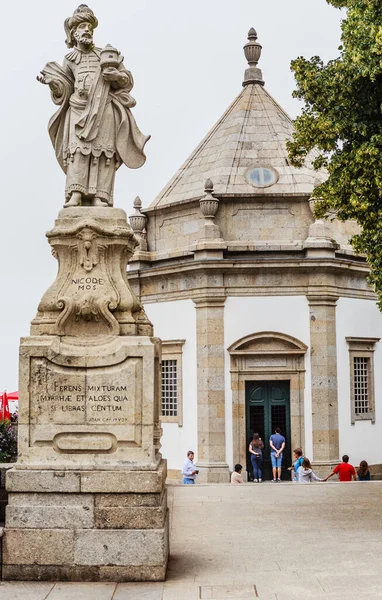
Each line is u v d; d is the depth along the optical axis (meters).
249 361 25.73
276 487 17.53
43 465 8.95
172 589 8.41
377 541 11.02
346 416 26.12
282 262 25.56
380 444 27.27
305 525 12.45
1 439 13.91
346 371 26.33
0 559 8.73
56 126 10.32
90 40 10.17
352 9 15.70
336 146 15.79
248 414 25.84
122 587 8.48
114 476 8.84
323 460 25.34
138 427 9.07
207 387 25.45
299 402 25.67
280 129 28.98
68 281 9.52
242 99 30.36
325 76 15.76
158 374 9.92
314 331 25.73
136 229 28.44
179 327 26.64
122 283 9.64
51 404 9.11
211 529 12.16
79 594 8.20
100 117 10.01
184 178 28.88
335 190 15.69
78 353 9.17
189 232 27.19
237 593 8.27
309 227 26.16
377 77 14.86
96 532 8.76
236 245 26.16
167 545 9.59
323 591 8.35
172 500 15.51
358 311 27.00
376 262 15.45
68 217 9.70
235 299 25.81
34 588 8.42
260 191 26.67
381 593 8.26
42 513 8.79
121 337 9.29
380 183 14.70
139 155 10.34
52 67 10.16
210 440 25.25
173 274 26.66
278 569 9.35
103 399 9.11
